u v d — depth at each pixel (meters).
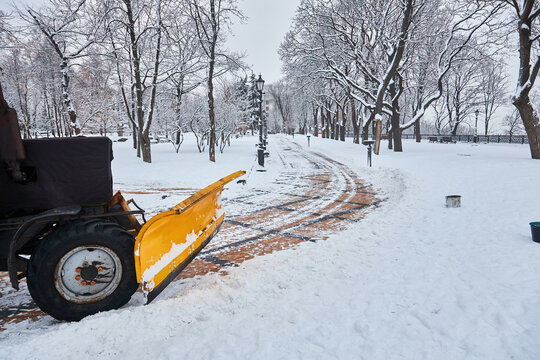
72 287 2.84
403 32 19.20
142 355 2.43
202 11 16.64
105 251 2.91
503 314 2.66
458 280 3.43
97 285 2.91
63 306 2.81
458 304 2.92
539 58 13.15
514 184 8.81
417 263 4.07
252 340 2.57
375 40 22.66
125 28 17.20
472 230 5.31
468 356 2.20
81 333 2.59
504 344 2.29
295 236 5.69
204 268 4.31
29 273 2.73
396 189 10.15
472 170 11.99
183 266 3.24
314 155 24.55
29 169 2.95
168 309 2.97
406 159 17.45
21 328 2.94
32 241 3.21
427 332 2.53
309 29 23.64
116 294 2.94
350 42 23.44
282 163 18.94
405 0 19.53
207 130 23.34
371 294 3.29
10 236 2.96
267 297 3.38
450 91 43.16
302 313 2.99
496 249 4.29
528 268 3.56
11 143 2.75
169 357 2.39
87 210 3.20
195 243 3.48
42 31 14.79
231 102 26.27
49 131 38.69
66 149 3.00
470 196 7.97
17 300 3.54
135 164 16.42
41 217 2.76
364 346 2.41
